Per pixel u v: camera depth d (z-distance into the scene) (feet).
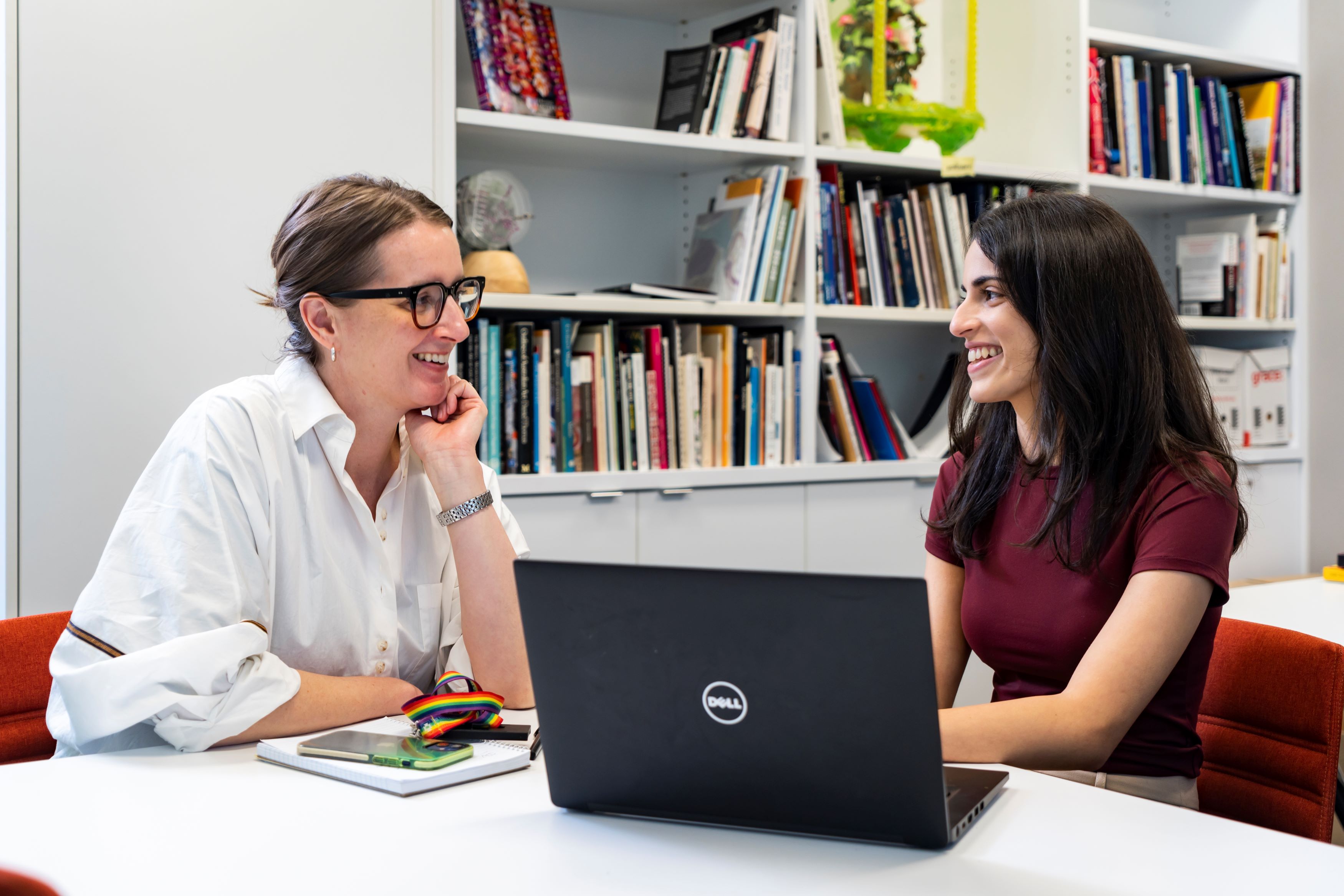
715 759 2.67
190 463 3.77
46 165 5.83
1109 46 9.64
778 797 2.65
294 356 4.16
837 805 2.60
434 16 6.88
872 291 8.72
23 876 2.46
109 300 6.01
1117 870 2.48
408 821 2.81
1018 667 4.24
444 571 4.48
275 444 3.97
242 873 2.46
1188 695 3.91
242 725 3.46
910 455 8.93
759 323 8.73
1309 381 10.66
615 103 8.66
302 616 4.05
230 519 3.76
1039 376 4.17
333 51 6.55
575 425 7.48
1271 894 2.34
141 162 6.06
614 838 2.70
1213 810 4.35
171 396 6.18
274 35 6.38
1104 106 9.55
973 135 9.10
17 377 5.81
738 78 8.00
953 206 8.96
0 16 5.74
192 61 6.16
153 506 3.75
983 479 4.43
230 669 3.45
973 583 4.44
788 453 8.35
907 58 8.86
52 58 5.82
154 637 3.57
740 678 2.58
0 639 4.29
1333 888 2.37
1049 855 2.57
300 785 3.10
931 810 2.52
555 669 2.76
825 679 2.49
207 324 6.26
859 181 8.85
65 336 5.91
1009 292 4.17
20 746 4.30
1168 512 3.84
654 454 7.77
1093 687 3.57
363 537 4.14
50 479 5.89
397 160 6.77
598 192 8.75
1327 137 10.45
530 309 7.36
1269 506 10.43
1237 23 10.98
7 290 5.77
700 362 7.96
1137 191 9.71
